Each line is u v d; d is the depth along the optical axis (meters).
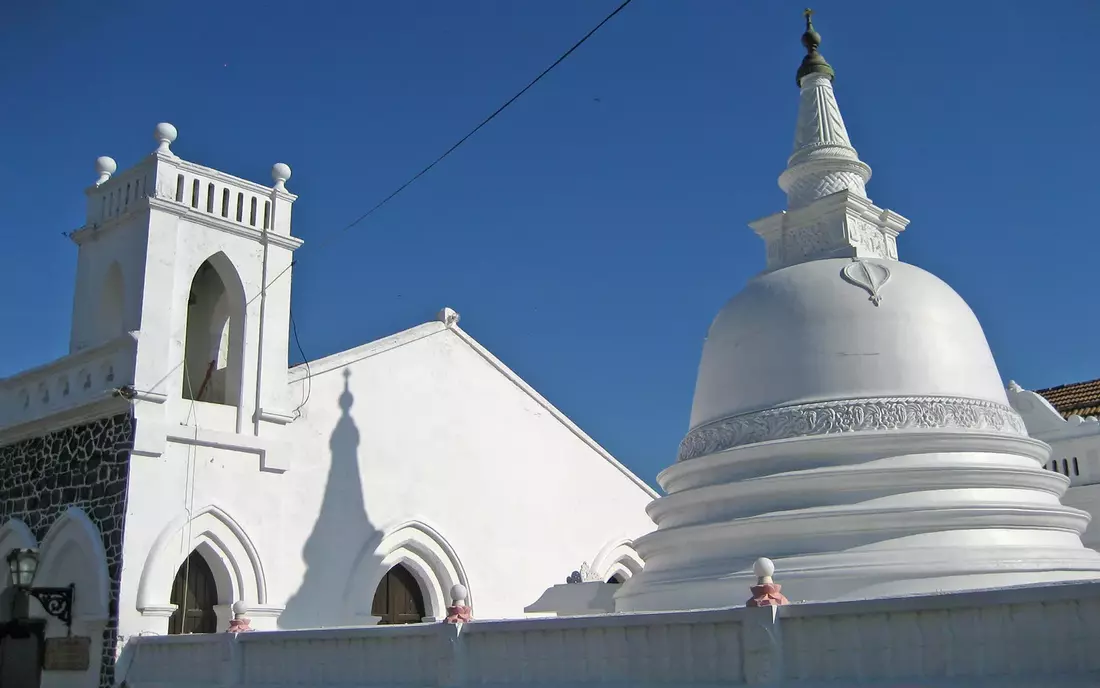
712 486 15.73
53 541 20.78
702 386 17.41
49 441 21.81
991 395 16.11
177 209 20.84
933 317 16.09
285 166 22.98
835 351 15.80
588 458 28.67
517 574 25.92
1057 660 9.17
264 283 22.19
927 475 14.54
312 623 21.69
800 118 19.98
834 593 13.77
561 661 12.60
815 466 15.03
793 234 18.70
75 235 22.41
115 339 20.14
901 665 10.08
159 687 17.92
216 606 20.67
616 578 29.12
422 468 24.58
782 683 10.68
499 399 26.81
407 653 14.27
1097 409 27.59
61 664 19.88
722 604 14.41
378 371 24.22
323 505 22.48
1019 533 14.56
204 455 20.55
